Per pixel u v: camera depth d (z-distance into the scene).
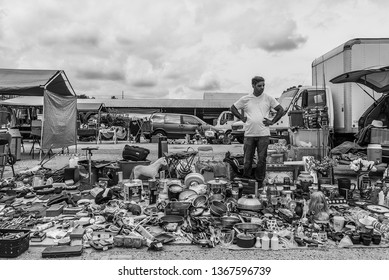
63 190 6.23
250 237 3.80
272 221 4.23
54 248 3.60
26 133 16.03
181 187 5.59
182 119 20.23
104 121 24.44
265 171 6.24
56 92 11.30
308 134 7.46
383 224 4.16
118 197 5.63
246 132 6.13
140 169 6.59
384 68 8.09
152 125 20.20
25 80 9.56
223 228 4.15
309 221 4.37
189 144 17.84
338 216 4.36
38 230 4.11
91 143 19.16
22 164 9.80
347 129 10.33
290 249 3.73
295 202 4.63
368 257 3.52
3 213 4.84
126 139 21.52
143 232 3.94
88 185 6.29
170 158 6.96
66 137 10.95
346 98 10.33
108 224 4.41
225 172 6.61
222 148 14.59
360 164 5.86
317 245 3.79
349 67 9.88
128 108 30.16
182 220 4.46
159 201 5.27
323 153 7.28
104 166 6.83
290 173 6.42
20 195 5.86
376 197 5.33
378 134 7.82
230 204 4.91
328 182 6.18
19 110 21.94
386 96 9.09
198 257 3.51
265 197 5.11
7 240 3.47
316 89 10.60
